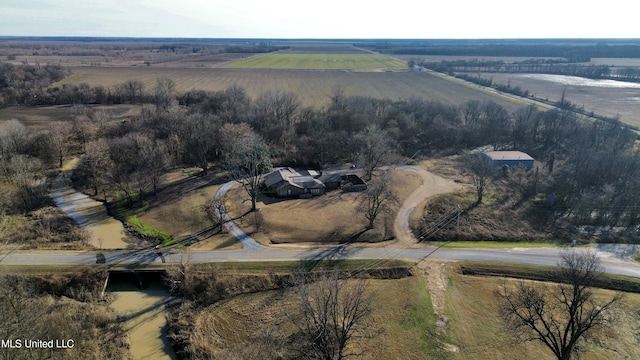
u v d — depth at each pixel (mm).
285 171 116375
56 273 72375
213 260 77562
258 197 106688
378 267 76125
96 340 59906
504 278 74312
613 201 97438
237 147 109375
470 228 91000
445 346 58312
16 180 100250
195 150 125812
